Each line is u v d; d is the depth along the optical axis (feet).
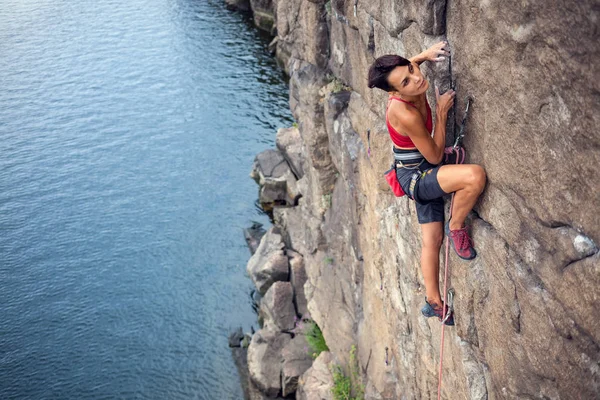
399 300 32.99
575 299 15.89
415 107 18.94
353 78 37.91
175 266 84.23
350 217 44.75
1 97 127.65
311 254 57.82
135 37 151.12
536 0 15.03
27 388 70.18
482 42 17.87
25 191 100.73
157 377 69.21
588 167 14.47
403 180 20.56
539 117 15.81
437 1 19.92
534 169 16.47
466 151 20.17
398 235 30.71
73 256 87.35
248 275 81.00
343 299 51.26
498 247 19.15
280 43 132.26
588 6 13.39
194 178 100.94
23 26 160.56
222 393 66.03
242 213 92.22
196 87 127.24
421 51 22.56
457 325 23.13
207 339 72.84
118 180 102.12
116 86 129.90
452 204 19.95
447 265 22.43
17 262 87.10
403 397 36.11
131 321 76.59
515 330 19.17
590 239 15.06
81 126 117.08
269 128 113.09
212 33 149.48
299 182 59.41
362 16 31.48
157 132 113.91
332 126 42.75
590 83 13.82
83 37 152.76
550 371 17.72
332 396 50.19
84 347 74.18
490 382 22.27
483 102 18.49
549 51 14.90
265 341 64.18
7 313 79.46
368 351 43.50
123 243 88.99
